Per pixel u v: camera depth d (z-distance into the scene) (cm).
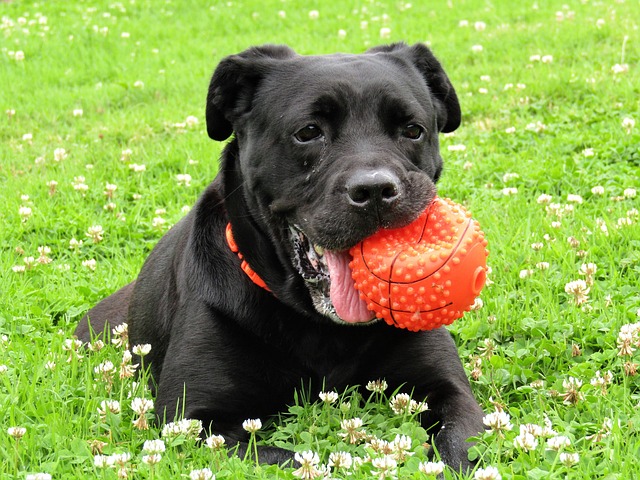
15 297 154
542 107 231
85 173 206
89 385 127
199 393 125
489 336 138
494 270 152
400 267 114
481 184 188
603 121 212
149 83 290
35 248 171
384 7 386
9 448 116
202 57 326
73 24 373
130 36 357
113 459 111
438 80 138
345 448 116
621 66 245
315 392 128
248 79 130
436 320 115
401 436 117
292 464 116
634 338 129
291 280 125
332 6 392
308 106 124
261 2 404
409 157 126
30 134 234
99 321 149
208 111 133
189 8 399
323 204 120
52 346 136
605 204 170
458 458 115
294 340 126
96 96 279
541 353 132
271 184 126
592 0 359
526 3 368
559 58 278
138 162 214
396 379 128
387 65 130
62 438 117
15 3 419
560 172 181
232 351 126
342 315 119
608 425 115
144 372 135
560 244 155
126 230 176
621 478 107
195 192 196
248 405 126
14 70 312
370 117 124
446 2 388
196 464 115
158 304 137
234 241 129
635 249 154
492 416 113
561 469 109
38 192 194
